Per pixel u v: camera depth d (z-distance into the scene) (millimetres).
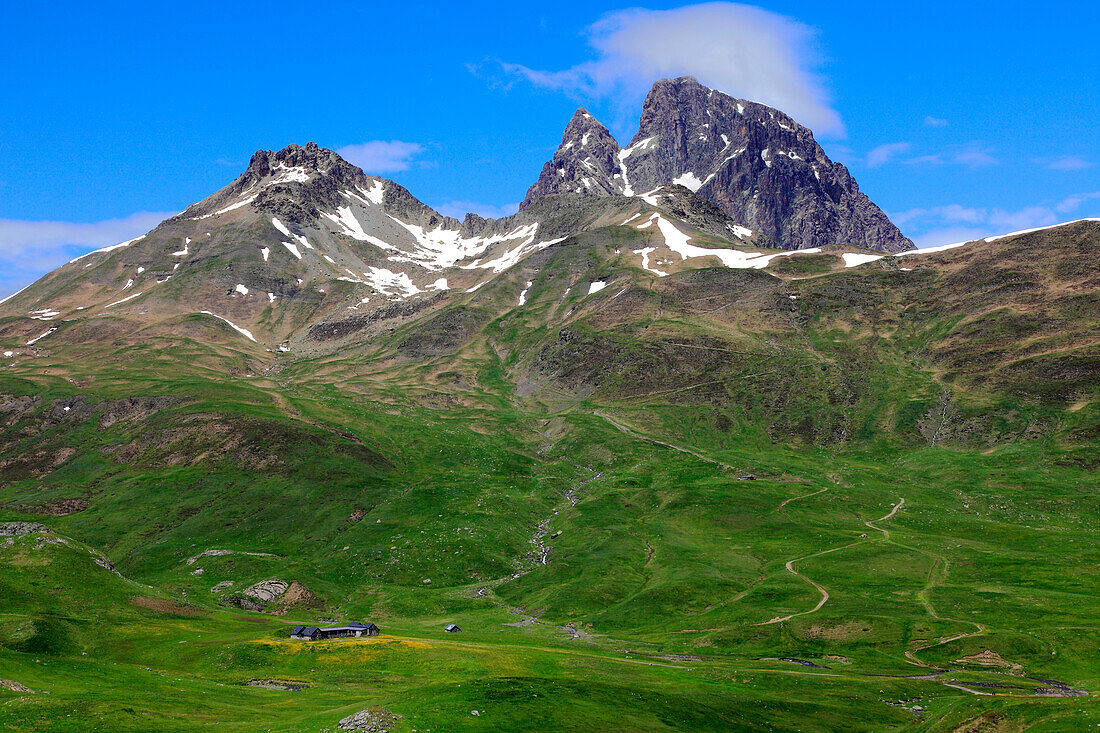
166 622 130750
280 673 106625
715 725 88188
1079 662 114375
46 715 76375
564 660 110688
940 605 141875
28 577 134625
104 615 128250
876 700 101000
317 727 76562
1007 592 145625
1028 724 84250
